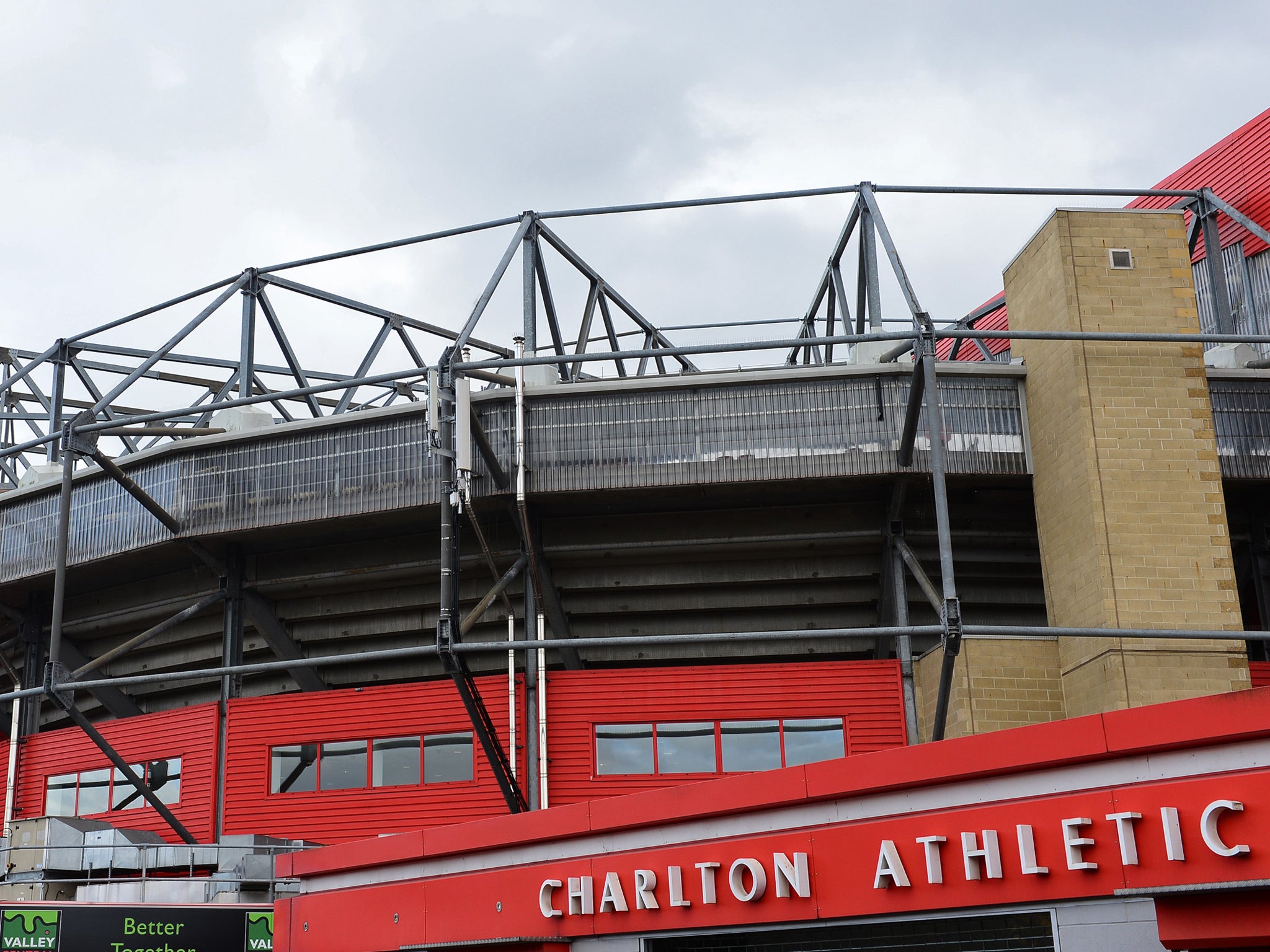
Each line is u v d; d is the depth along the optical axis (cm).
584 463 2730
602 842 1662
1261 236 3042
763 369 2762
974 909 1308
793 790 1462
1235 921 1112
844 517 2859
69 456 2775
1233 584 2517
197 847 2573
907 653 2819
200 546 2986
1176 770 1189
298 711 2958
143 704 3422
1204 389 2627
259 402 2847
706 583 2950
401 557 2989
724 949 1533
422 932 1842
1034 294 2819
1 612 3384
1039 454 2742
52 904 2108
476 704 2538
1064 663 2622
